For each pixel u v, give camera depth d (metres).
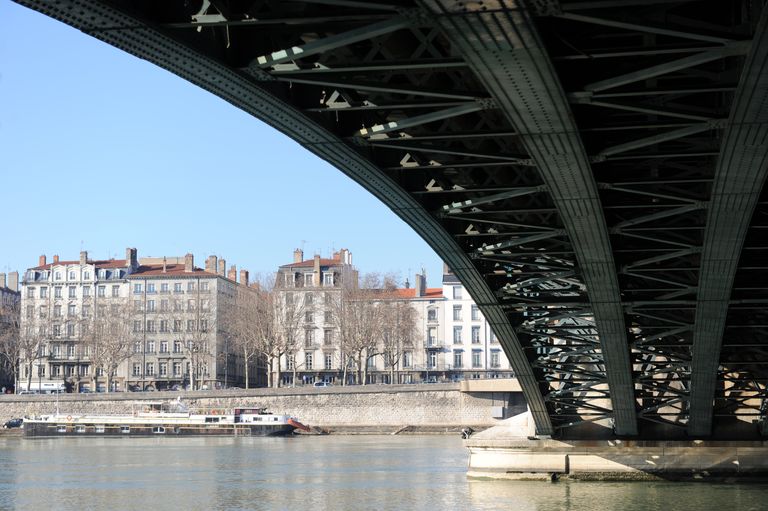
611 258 31.56
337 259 173.38
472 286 36.78
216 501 55.88
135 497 58.31
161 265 179.62
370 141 23.61
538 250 32.84
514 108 20.17
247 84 19.80
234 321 156.25
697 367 43.19
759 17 16.70
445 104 20.67
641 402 55.59
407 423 127.62
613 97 20.98
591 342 42.94
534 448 59.28
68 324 170.50
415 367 162.62
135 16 16.88
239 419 128.25
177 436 129.38
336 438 119.81
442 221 30.09
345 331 143.62
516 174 29.34
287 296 166.88
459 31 16.77
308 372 165.50
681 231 32.03
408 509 49.78
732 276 32.47
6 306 174.38
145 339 169.38
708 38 17.05
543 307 38.97
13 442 118.94
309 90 21.75
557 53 18.53
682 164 26.34
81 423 131.62
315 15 17.19
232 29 19.08
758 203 26.75
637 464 57.31
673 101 22.94
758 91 19.22
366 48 20.61
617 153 24.39
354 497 55.75
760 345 40.88
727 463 56.28
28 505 55.44
